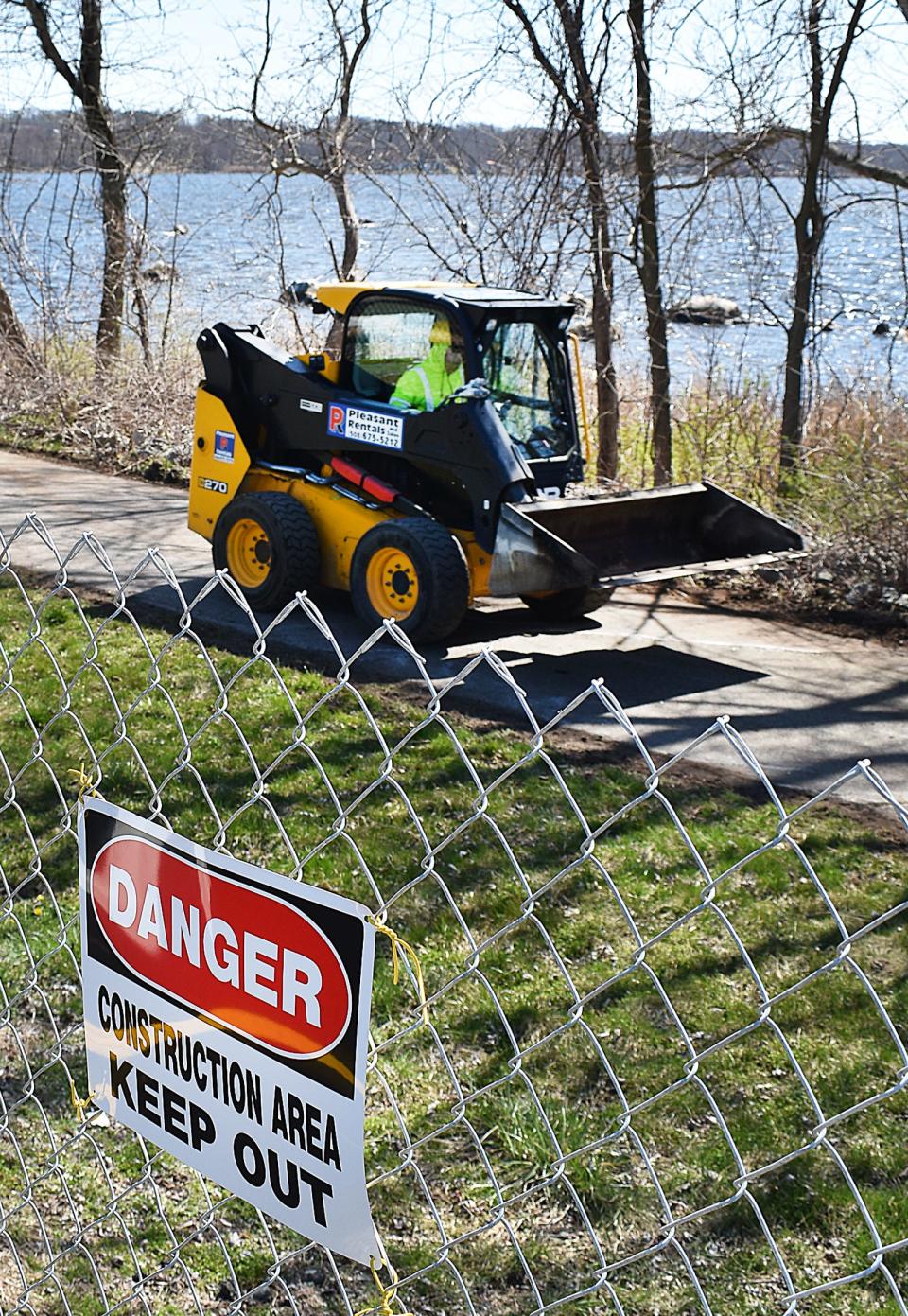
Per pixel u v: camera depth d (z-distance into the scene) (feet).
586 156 39.55
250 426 30.50
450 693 23.93
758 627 29.50
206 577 31.89
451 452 26.37
